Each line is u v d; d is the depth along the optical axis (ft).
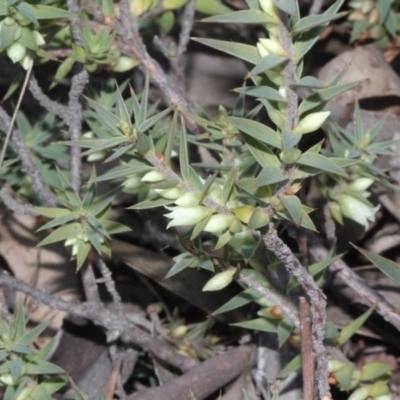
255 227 1.89
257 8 1.86
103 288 2.62
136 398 2.35
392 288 2.47
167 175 1.95
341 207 2.31
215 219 1.94
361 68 2.59
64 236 2.21
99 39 2.27
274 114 1.89
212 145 2.22
